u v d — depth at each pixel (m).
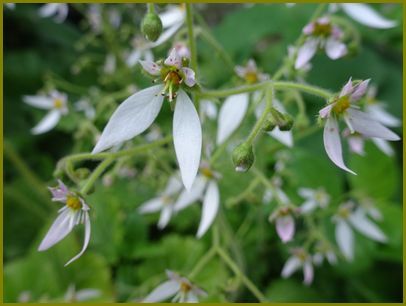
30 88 0.24
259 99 0.10
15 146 0.21
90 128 0.15
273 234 0.16
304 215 0.15
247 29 0.21
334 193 0.16
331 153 0.09
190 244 0.16
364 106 0.15
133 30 0.19
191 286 0.11
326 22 0.12
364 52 0.20
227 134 0.13
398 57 0.22
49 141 0.23
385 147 0.15
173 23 0.13
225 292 0.12
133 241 0.17
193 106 0.09
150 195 0.17
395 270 0.16
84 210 0.10
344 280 0.16
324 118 0.10
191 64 0.10
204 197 0.13
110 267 0.17
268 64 0.21
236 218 0.17
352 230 0.16
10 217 0.19
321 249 0.15
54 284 0.16
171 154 0.14
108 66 0.20
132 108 0.09
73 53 0.26
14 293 0.16
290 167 0.16
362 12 0.13
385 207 0.16
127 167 0.16
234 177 0.15
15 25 0.26
